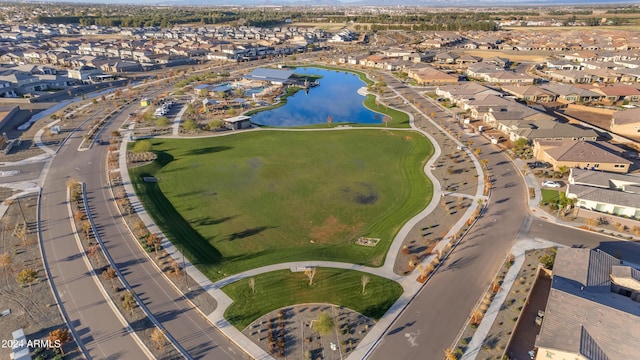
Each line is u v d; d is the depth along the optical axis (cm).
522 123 10462
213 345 4412
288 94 16100
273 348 4347
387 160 9431
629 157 9088
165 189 8075
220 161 9394
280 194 7869
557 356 3944
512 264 5634
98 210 7138
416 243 6200
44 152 9738
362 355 4275
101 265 5691
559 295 4481
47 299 5050
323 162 9338
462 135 10800
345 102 15025
